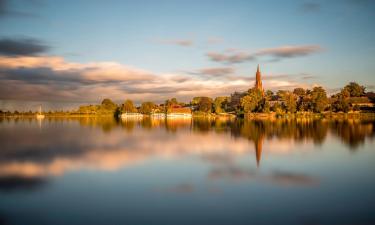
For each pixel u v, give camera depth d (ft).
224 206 96.27
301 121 559.38
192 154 197.67
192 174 140.36
